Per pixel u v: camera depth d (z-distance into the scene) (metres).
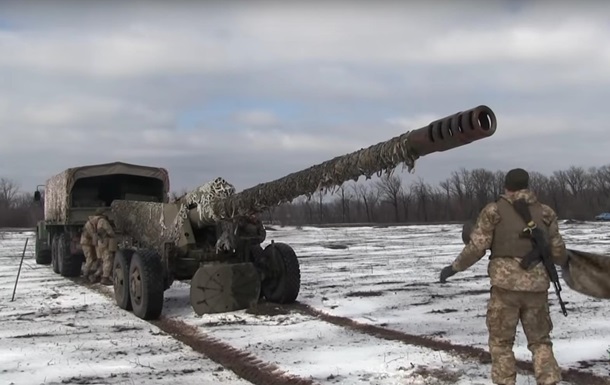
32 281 13.41
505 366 4.30
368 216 71.25
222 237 8.91
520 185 4.36
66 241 14.05
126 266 9.21
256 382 5.40
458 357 5.94
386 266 14.96
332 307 9.00
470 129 3.99
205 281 8.58
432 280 11.93
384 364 5.79
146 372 5.77
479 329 7.27
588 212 67.06
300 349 6.51
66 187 13.79
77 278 13.88
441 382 5.15
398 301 9.46
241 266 8.81
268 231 38.06
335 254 19.30
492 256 4.37
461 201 69.19
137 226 10.70
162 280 8.50
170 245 9.03
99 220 12.20
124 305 9.16
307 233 35.12
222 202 8.32
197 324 8.03
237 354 6.39
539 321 4.27
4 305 9.94
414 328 7.44
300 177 6.50
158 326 8.07
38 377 5.66
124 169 14.13
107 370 5.86
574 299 9.18
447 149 4.45
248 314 8.52
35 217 66.75
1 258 20.78
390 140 5.00
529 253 4.21
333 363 5.91
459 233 32.59
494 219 4.31
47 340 7.23
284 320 8.10
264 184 7.44
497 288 4.33
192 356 6.36
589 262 4.67
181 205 9.23
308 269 14.51
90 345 6.93
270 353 6.38
